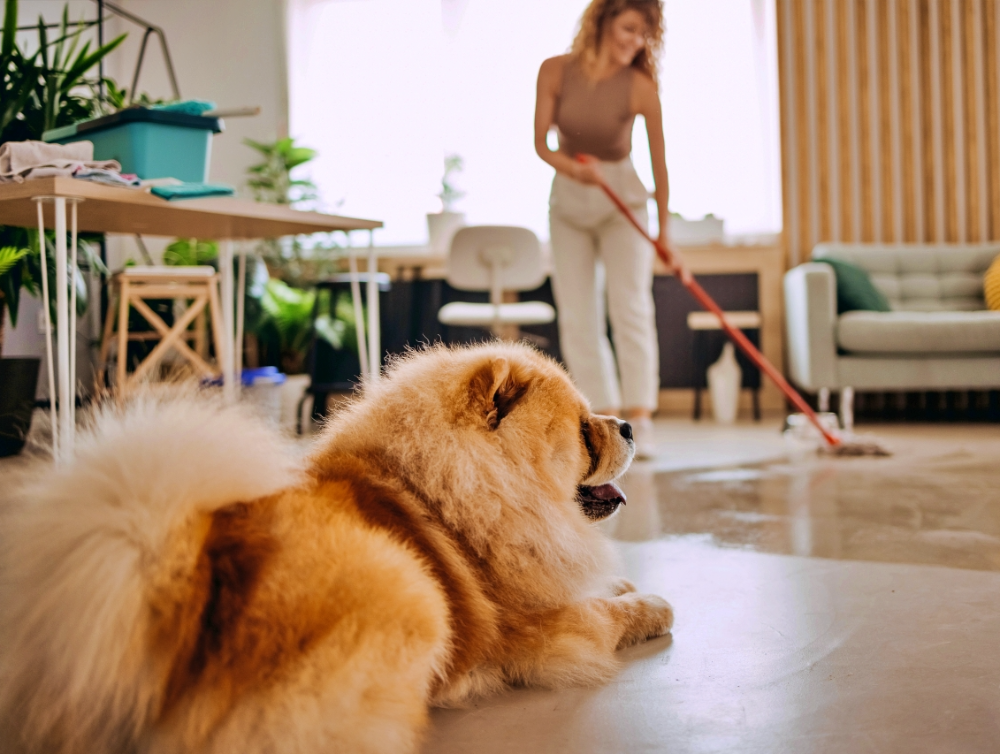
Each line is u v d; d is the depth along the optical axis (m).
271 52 5.83
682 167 5.46
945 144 5.19
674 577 1.70
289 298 4.76
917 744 0.95
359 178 5.84
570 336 3.43
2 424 2.90
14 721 0.82
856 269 4.63
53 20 5.10
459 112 5.66
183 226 2.23
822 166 5.30
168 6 5.94
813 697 1.09
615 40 3.05
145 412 0.93
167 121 1.94
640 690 1.12
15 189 1.65
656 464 3.30
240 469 0.88
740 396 5.37
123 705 0.77
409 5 5.72
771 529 2.13
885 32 5.19
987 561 1.76
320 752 0.79
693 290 3.38
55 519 0.80
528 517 1.12
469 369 1.15
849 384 4.30
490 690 1.12
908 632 1.33
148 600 0.77
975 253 4.89
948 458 3.29
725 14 5.38
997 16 5.08
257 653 0.78
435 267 5.36
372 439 1.14
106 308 4.43
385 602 0.87
